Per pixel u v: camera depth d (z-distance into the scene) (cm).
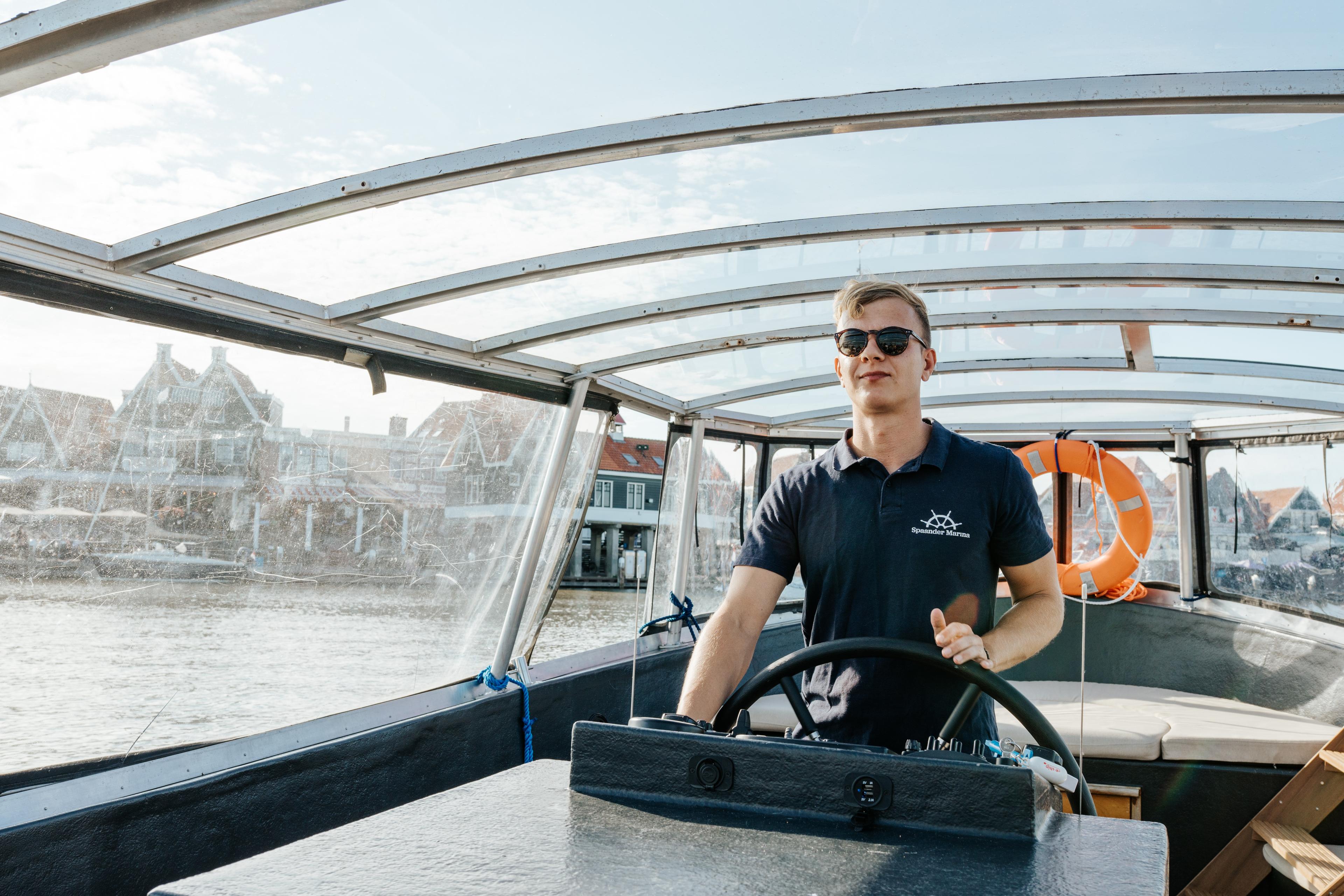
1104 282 366
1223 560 668
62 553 278
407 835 96
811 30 210
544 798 113
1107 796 458
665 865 87
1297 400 534
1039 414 643
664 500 613
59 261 260
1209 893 436
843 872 86
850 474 197
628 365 459
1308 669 559
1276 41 217
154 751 304
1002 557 197
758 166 279
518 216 295
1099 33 216
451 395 414
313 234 283
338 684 375
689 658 612
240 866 85
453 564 430
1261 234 322
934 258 361
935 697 186
